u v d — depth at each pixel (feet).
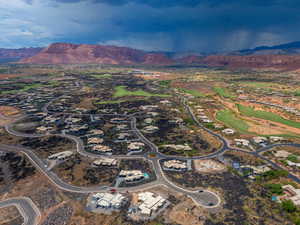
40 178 322.75
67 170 344.28
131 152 408.67
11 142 449.89
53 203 268.82
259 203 268.62
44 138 471.62
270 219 242.37
